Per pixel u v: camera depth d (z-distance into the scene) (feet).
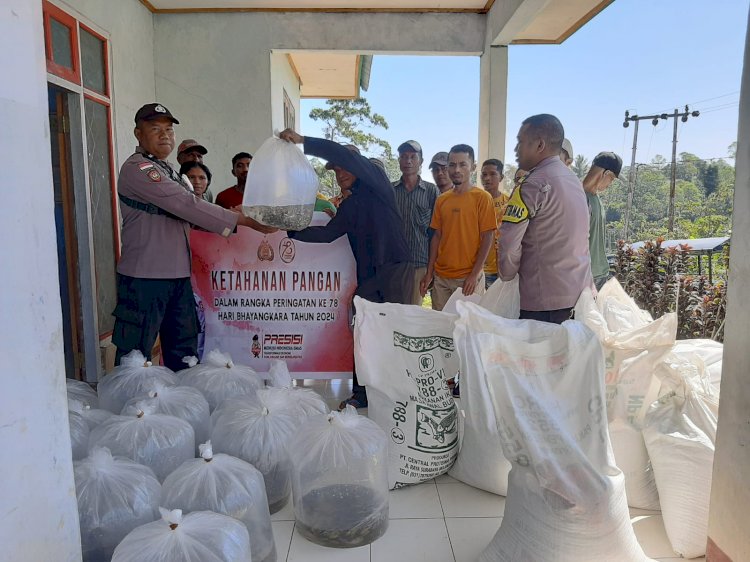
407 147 14.43
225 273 11.31
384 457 7.23
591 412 6.39
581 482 5.89
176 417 7.61
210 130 19.52
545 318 9.29
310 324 11.46
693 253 19.51
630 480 7.61
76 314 13.76
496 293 9.99
